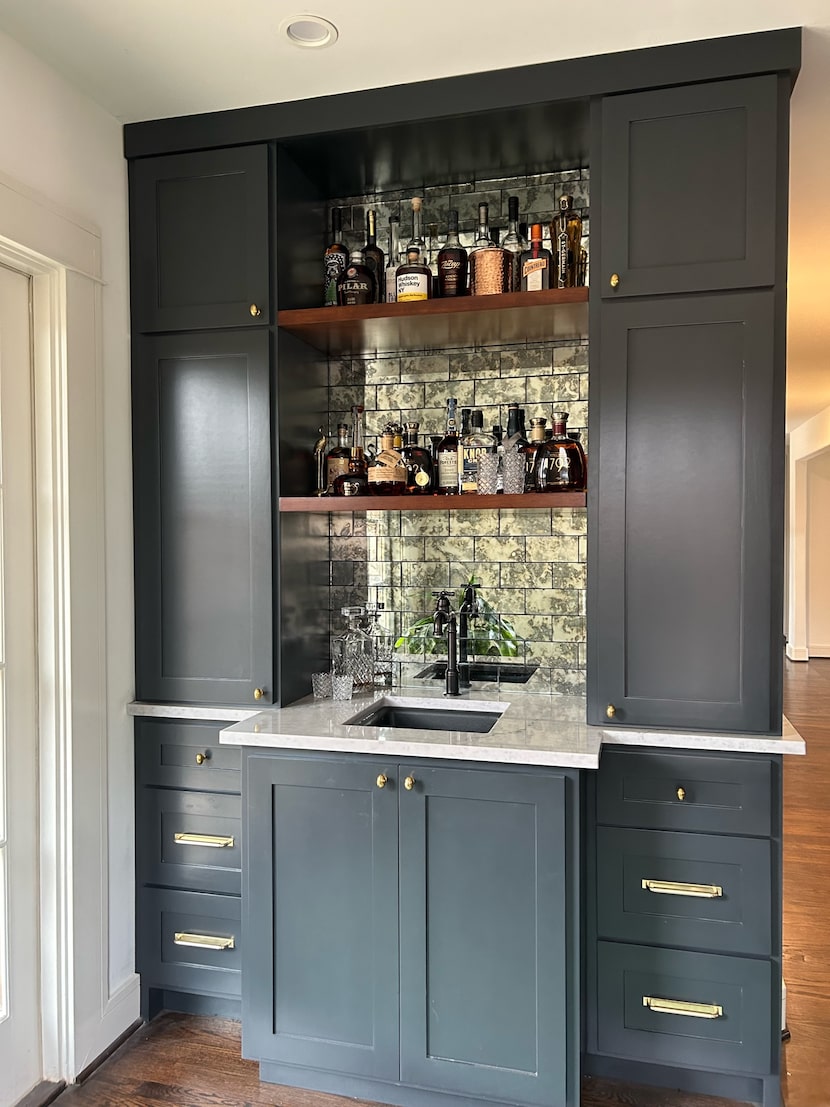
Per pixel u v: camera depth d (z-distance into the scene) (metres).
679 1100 2.00
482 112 2.06
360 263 2.35
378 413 2.61
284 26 1.84
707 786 1.96
